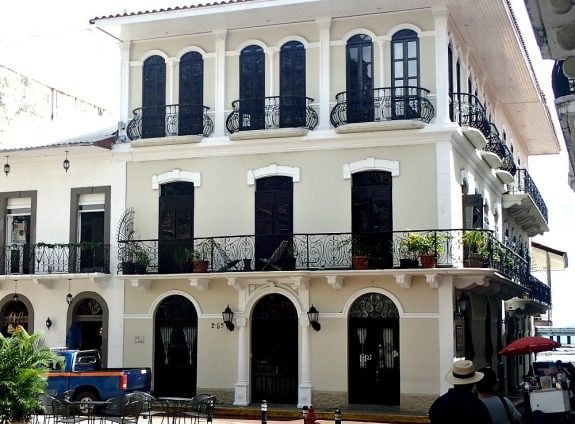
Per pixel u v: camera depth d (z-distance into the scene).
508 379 30.75
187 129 24.59
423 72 22.86
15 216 26.61
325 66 23.64
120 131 25.36
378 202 22.86
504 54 26.72
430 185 22.39
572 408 19.88
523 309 31.69
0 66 29.28
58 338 25.42
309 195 23.31
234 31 24.72
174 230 24.62
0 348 15.81
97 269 24.89
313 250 22.89
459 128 22.67
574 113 10.48
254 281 23.27
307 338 22.75
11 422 15.21
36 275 25.12
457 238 22.16
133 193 25.09
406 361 21.98
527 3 7.00
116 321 24.77
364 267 21.98
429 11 22.95
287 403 23.00
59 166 26.08
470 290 23.58
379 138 22.80
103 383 20.86
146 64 25.58
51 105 31.69
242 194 23.98
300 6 23.00
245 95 24.45
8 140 29.41
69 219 25.73
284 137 23.44
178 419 18.84
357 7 23.09
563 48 7.65
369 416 21.08
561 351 43.78
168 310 24.48
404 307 22.12
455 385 8.10
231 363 23.48
